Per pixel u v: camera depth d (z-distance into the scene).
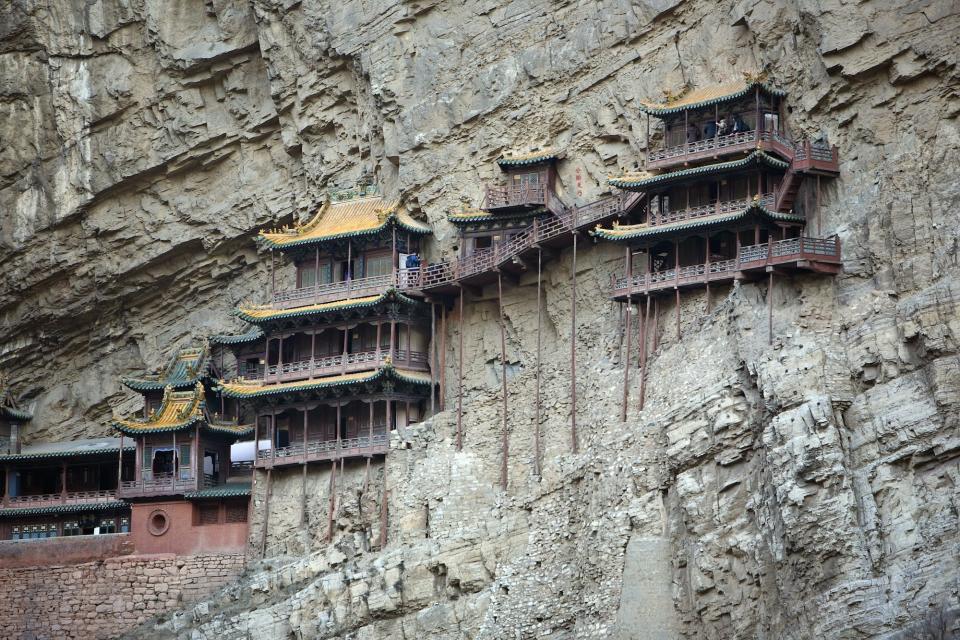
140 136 121.50
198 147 120.31
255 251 120.50
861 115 84.62
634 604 80.56
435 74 106.88
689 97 93.25
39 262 123.69
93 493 116.88
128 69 121.19
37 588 108.75
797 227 86.44
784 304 82.94
